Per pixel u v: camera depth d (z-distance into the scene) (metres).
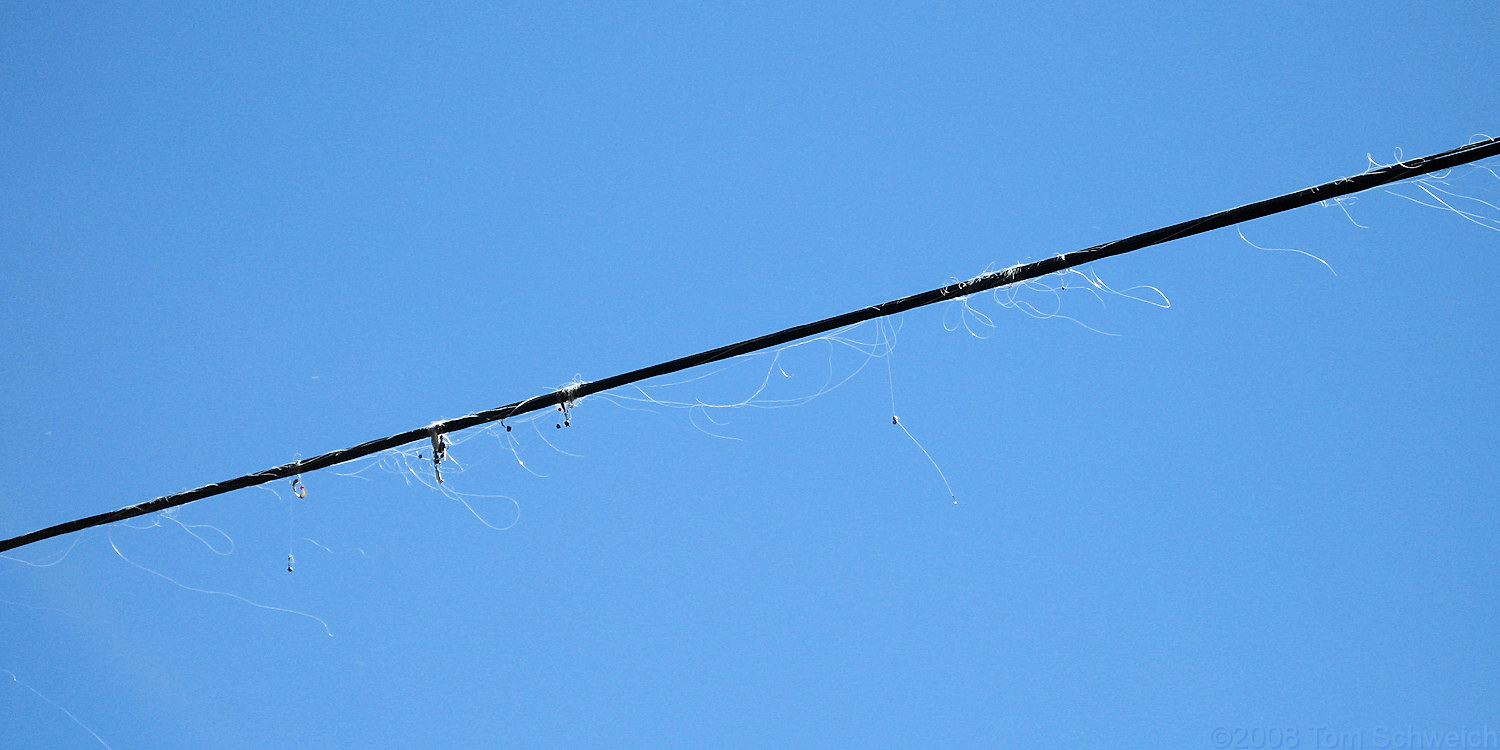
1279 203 7.69
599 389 9.06
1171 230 7.89
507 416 9.24
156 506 10.05
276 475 9.77
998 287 8.20
